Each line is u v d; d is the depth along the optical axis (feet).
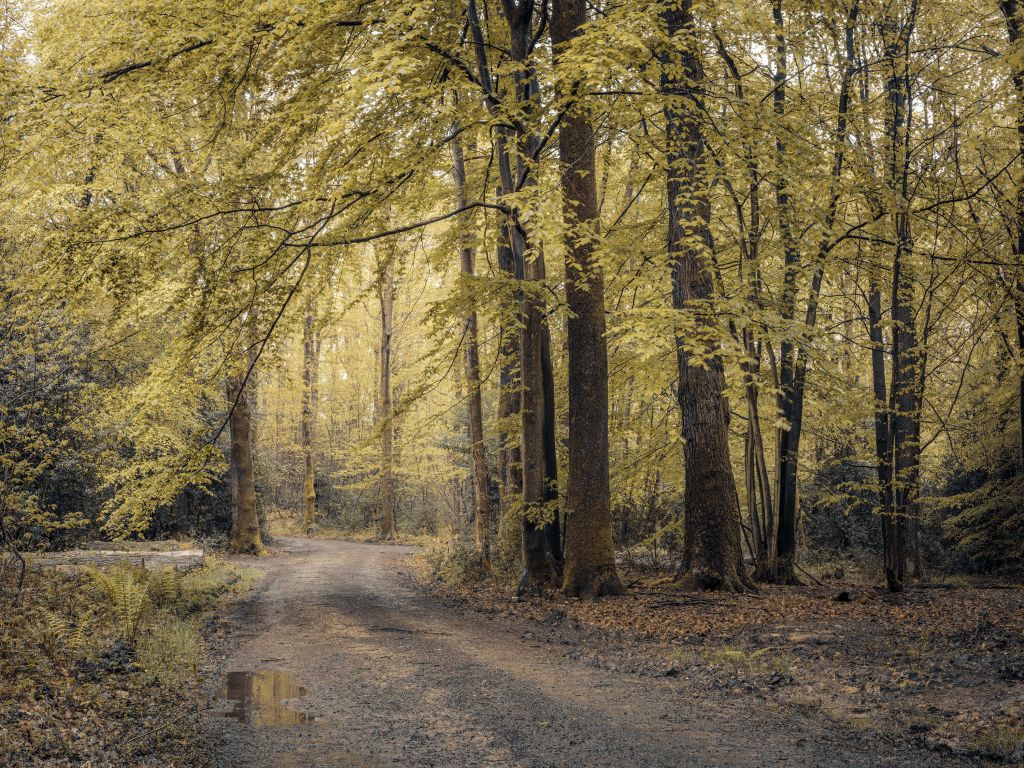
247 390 70.90
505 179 47.32
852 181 40.93
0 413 39.93
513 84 48.55
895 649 28.68
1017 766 15.76
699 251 35.53
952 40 41.96
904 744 17.84
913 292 45.16
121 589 32.17
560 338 65.92
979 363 56.18
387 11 34.68
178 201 34.58
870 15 44.21
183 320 45.44
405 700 23.38
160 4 32.45
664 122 46.73
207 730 20.06
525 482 50.78
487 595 51.98
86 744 17.94
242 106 40.32
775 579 53.67
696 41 34.96
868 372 72.28
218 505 96.58
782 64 47.91
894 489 46.80
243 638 35.55
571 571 47.39
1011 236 36.01
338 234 37.17
